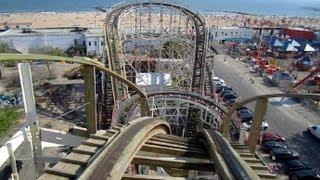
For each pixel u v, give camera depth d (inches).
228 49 4138.8
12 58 288.7
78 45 3678.6
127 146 345.4
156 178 307.0
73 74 2908.5
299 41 4350.4
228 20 6525.6
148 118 564.1
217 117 1469.0
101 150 320.8
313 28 5531.5
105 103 1795.0
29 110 418.6
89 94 487.5
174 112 1830.7
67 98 2504.9
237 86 2834.6
